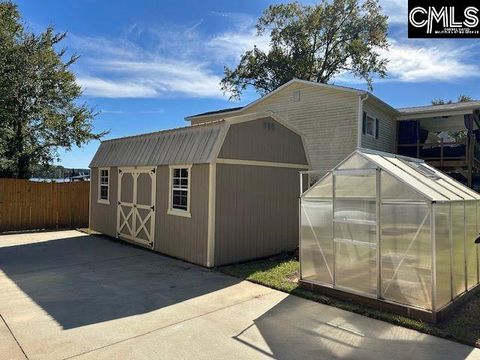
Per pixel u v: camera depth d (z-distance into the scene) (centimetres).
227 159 732
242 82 2848
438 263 436
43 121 1730
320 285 539
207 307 481
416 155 1545
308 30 2711
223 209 727
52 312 456
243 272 666
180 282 602
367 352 357
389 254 467
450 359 342
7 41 1597
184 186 786
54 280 609
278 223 846
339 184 527
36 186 1230
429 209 432
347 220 513
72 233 1164
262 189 807
